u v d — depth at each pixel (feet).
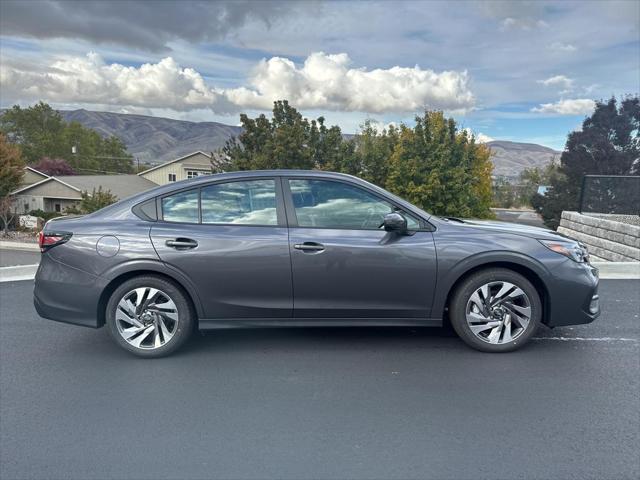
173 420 10.92
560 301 14.34
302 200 14.66
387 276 14.20
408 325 14.62
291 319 14.57
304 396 12.05
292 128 76.13
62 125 311.68
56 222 14.73
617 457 9.38
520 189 208.54
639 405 11.49
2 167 109.70
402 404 11.58
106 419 10.98
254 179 14.84
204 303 14.32
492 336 14.57
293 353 14.92
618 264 27.07
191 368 13.85
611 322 17.83
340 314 14.48
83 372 13.62
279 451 9.66
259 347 15.47
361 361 14.24
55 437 10.23
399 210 14.62
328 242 14.14
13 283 25.39
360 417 10.98
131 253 14.05
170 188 14.80
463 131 95.40
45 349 15.49
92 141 321.32
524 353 14.73
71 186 141.69
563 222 41.32
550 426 10.53
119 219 14.52
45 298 14.40
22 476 8.92
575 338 16.06
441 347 15.30
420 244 14.20
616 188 38.04
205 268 14.11
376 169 82.53
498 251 14.12
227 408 11.46
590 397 11.87
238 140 81.46
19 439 10.16
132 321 14.40
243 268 14.14
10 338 16.55
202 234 14.21
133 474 8.97
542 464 9.16
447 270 14.17
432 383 12.70
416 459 9.36
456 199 80.18
